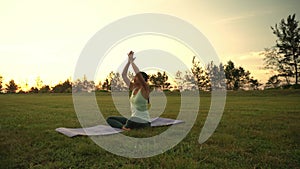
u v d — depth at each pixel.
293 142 4.53
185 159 3.54
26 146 4.20
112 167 3.32
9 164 3.34
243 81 35.75
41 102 15.02
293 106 11.74
